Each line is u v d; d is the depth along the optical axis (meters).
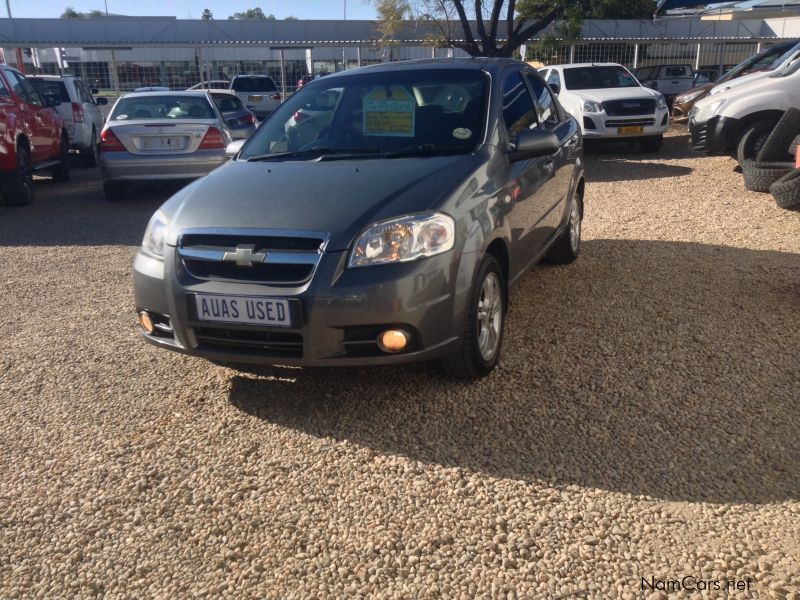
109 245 7.63
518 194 4.31
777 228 7.12
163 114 10.55
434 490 3.04
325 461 3.29
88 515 2.98
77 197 11.16
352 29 28.00
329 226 3.41
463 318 3.58
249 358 3.51
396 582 2.54
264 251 3.43
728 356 4.16
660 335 4.50
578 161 6.04
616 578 2.52
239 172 4.19
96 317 5.29
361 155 4.26
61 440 3.56
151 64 34.62
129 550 2.77
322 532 2.82
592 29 27.92
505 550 2.68
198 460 3.34
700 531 2.73
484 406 3.70
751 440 3.29
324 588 2.53
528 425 3.50
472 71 4.78
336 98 4.85
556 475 3.10
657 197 9.12
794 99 9.95
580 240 6.71
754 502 2.88
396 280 3.32
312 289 3.32
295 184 3.82
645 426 3.45
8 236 8.28
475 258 3.61
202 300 3.49
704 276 5.64
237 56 36.09
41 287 6.12
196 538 2.81
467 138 4.27
